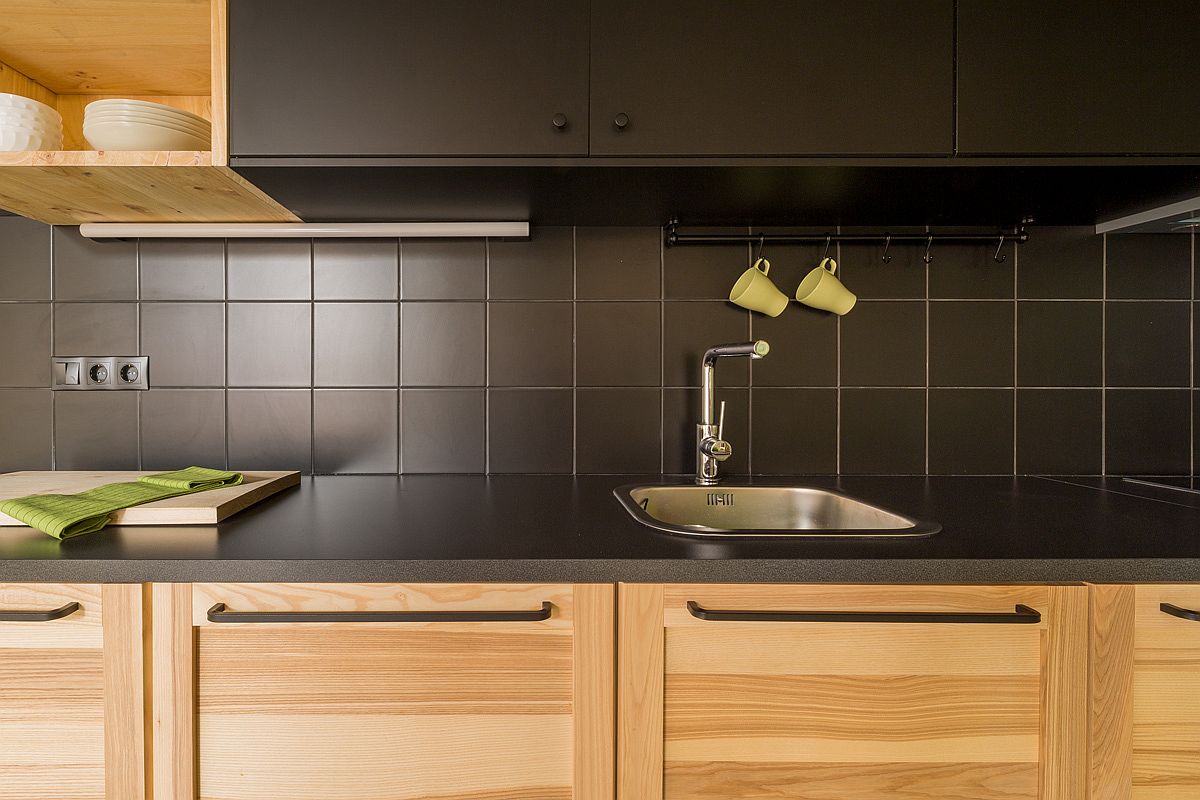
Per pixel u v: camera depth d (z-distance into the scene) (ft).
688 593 2.48
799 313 4.44
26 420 4.34
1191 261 4.43
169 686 2.44
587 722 2.48
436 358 4.43
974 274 4.44
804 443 4.47
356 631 2.48
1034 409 4.45
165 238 4.32
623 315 4.44
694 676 2.51
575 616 2.47
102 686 2.45
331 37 3.18
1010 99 3.23
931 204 3.95
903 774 2.52
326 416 4.42
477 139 3.20
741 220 4.30
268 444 4.41
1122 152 3.23
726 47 3.22
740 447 4.45
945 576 2.48
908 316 4.44
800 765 2.52
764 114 3.22
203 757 2.49
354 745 2.49
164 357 4.37
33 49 3.73
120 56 3.82
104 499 3.07
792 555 2.50
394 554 2.50
